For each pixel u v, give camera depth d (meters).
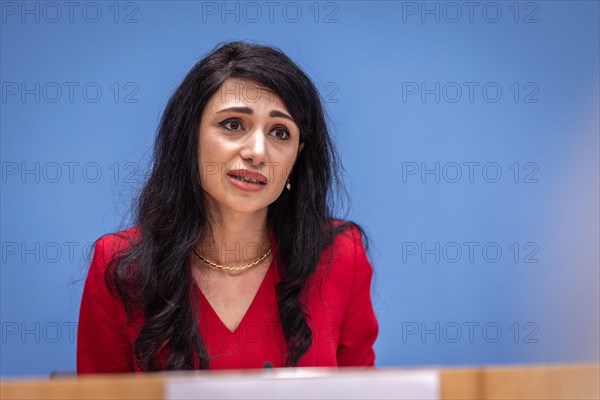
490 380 1.76
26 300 4.16
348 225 3.36
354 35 4.39
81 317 3.12
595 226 4.67
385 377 1.68
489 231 4.56
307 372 1.69
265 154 2.83
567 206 4.64
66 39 4.17
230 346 2.95
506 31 4.54
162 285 2.94
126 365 3.13
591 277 4.68
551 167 4.61
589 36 4.62
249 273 3.10
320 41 4.36
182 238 2.99
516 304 4.59
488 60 4.53
